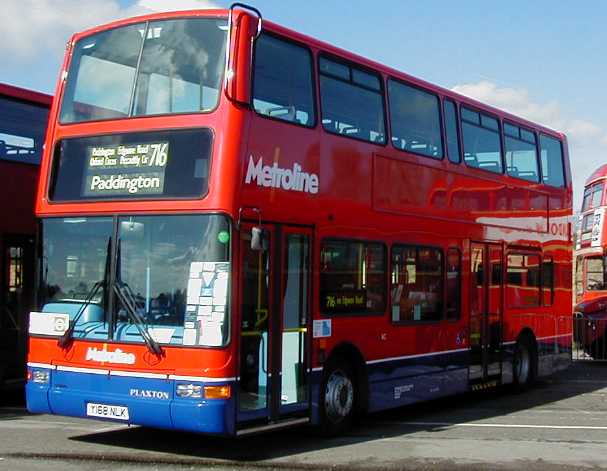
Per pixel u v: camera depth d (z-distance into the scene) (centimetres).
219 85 941
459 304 1398
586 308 2369
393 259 1223
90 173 996
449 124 1398
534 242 1675
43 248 1009
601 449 1024
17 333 1341
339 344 1098
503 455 980
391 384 1209
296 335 1021
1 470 872
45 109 1435
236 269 915
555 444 1058
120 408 928
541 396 1605
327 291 1079
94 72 1029
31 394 989
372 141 1186
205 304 905
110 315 948
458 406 1462
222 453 981
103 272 962
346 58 1148
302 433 1123
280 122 1003
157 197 944
